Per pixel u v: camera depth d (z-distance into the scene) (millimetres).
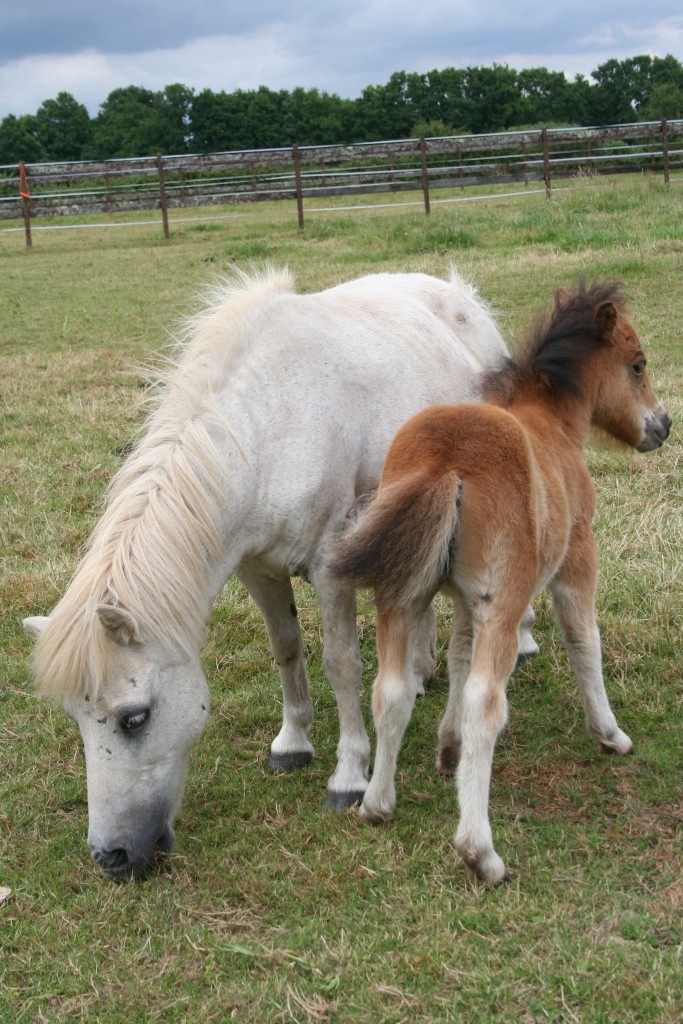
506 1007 2557
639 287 9891
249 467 3262
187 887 3139
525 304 9516
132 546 2969
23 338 10070
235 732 4145
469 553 2920
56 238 19141
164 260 14609
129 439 6676
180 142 54219
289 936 2877
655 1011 2500
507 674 2959
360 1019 2561
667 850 3109
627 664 4254
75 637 2811
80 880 3213
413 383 3824
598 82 57906
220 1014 2617
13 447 6785
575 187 18531
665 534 5160
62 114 57281
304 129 54312
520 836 3238
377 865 3158
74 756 3949
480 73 54969
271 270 3904
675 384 7066
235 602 5043
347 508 3512
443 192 23969
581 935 2771
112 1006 2674
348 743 3596
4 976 2809
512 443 2967
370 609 4883
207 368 3355
